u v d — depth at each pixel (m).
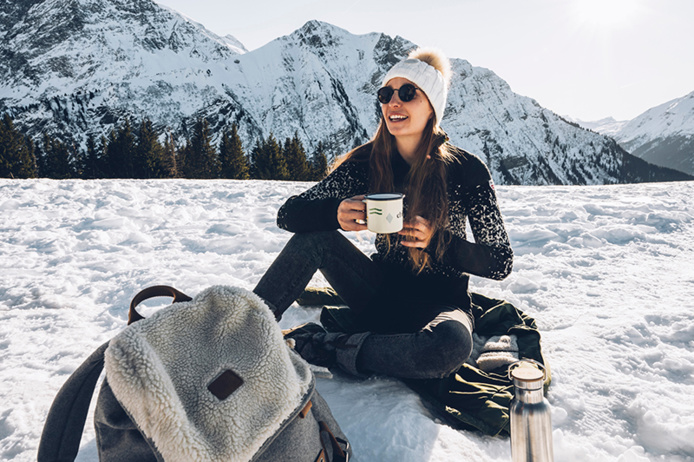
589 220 6.25
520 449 1.40
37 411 2.02
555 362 2.45
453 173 2.09
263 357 1.17
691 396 2.13
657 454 1.82
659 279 3.85
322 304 3.21
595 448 1.81
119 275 4.06
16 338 2.80
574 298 3.46
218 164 78.56
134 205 7.53
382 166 2.21
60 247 4.99
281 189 9.77
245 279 3.96
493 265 1.98
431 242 2.06
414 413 1.88
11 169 65.69
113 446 1.20
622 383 2.24
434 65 2.18
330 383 2.18
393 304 2.22
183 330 1.17
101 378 2.36
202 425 1.08
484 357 2.23
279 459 1.19
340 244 2.12
